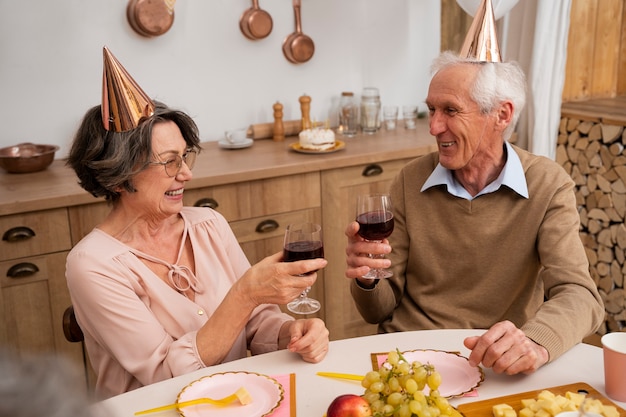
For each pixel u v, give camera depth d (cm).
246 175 261
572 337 138
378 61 354
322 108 346
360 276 158
